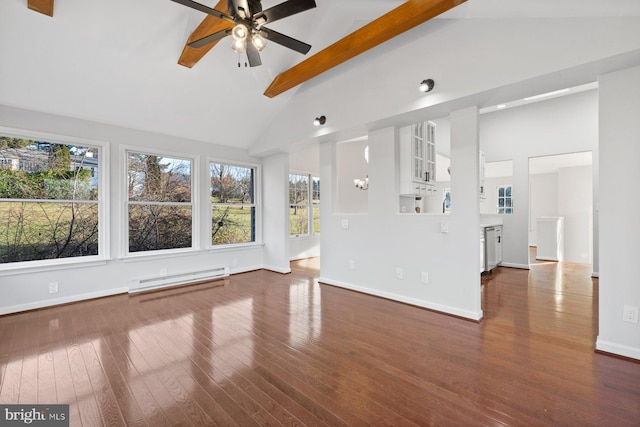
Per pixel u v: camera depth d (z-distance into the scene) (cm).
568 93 518
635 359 218
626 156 221
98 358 230
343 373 208
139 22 288
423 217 342
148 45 312
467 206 308
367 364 220
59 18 265
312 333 275
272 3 303
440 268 329
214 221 511
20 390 190
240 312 332
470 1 234
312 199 744
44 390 190
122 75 336
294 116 459
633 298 219
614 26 206
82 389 191
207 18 284
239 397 182
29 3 239
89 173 386
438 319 308
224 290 424
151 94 372
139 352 239
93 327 290
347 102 382
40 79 311
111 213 396
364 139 696
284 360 226
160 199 449
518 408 169
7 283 326
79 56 302
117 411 170
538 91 269
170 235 460
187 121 436
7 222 336
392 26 267
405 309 339
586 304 353
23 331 280
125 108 379
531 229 882
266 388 191
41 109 342
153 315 324
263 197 577
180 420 163
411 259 354
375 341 258
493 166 777
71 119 365
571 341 254
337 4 316
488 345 248
